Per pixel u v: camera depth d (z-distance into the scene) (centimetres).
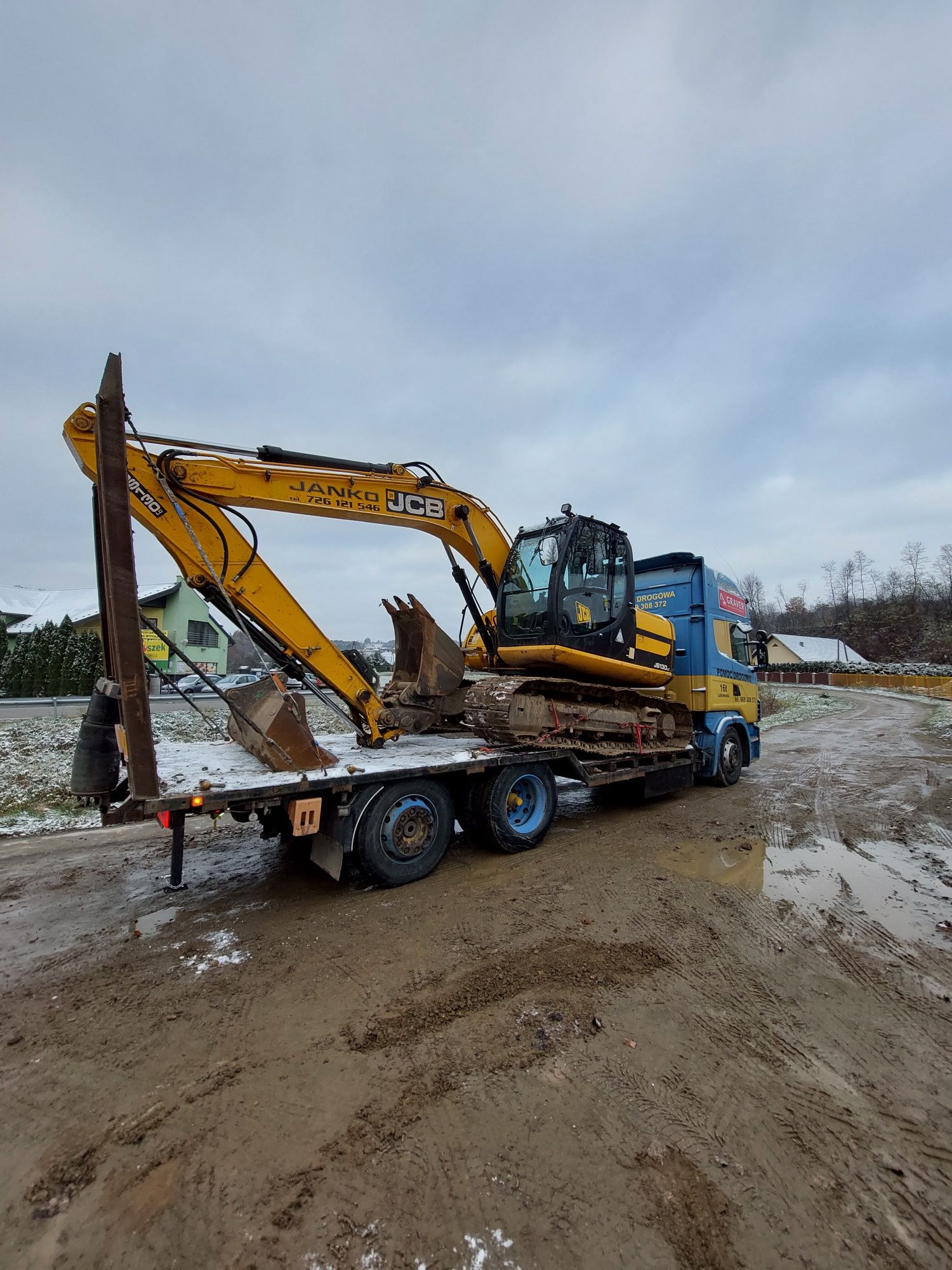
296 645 495
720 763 800
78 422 410
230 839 589
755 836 584
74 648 2288
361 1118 222
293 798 407
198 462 455
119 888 456
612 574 657
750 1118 221
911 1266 168
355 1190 192
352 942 363
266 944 363
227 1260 170
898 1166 201
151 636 2795
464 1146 209
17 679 2228
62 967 338
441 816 480
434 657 597
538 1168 200
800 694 3475
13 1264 169
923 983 317
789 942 362
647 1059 254
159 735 1202
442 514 590
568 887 450
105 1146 211
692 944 360
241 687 530
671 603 814
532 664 604
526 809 555
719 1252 171
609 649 638
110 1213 185
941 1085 240
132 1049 265
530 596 610
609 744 638
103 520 342
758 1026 278
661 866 500
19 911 414
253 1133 216
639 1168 200
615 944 360
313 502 509
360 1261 170
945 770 945
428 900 427
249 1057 259
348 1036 272
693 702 781
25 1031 279
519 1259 170
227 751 534
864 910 410
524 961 339
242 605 471
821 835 589
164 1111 227
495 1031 275
